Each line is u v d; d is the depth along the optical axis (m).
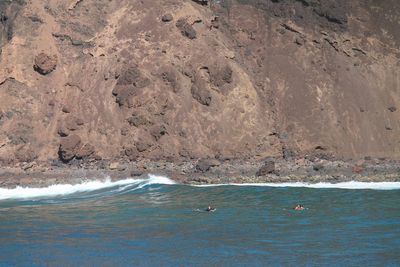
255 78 157.25
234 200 113.12
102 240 86.19
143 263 75.44
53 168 140.75
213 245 82.31
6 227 95.88
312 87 155.38
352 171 137.00
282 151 145.50
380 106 154.75
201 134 144.62
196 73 150.25
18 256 79.56
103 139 143.50
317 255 76.88
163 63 151.00
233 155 142.50
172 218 99.25
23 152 143.50
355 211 100.25
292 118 151.00
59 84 152.00
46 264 76.12
